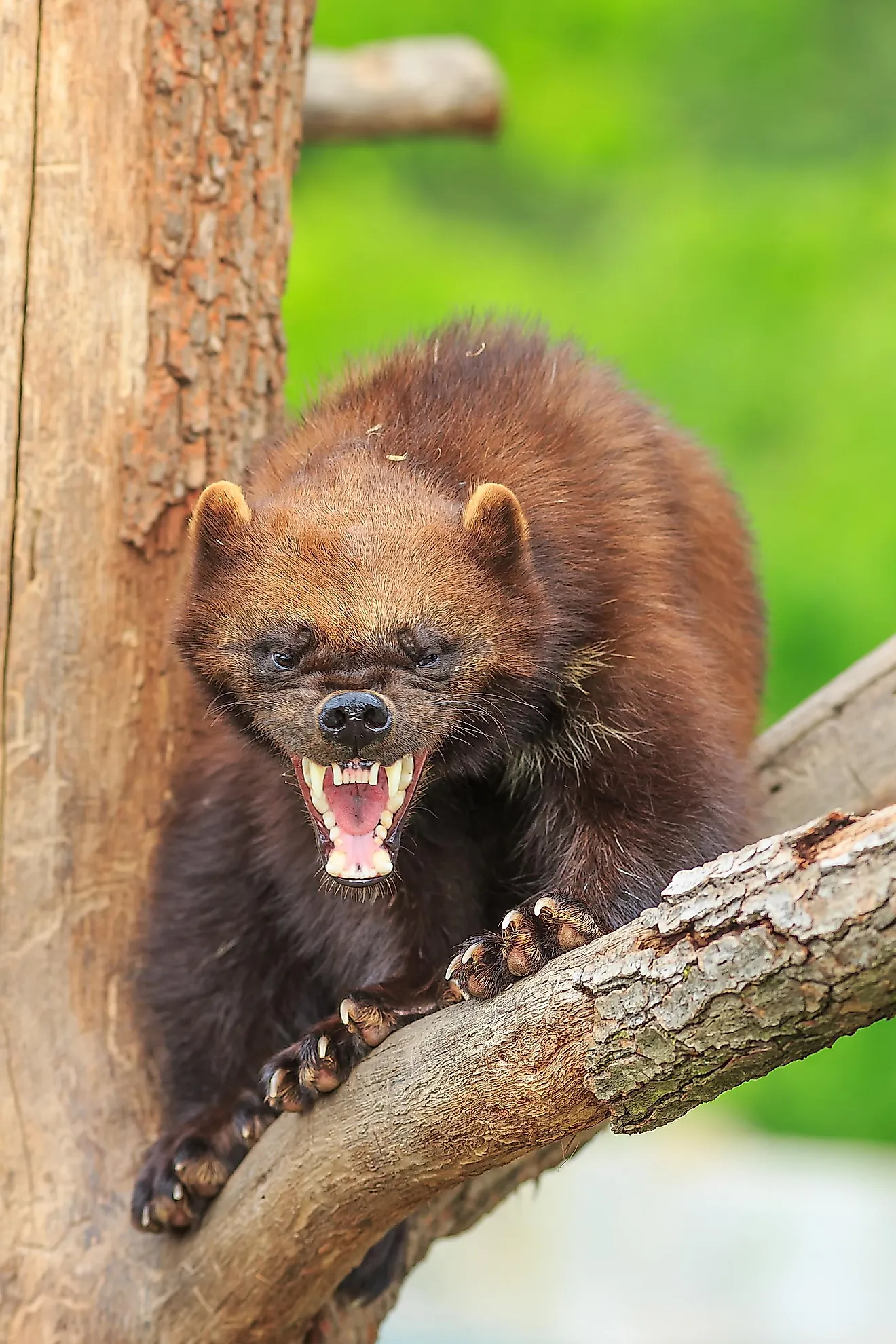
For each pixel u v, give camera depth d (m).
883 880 4.75
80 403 7.79
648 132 21.55
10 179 7.66
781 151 21.72
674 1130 18.81
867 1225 16.53
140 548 7.92
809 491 17.34
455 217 21.88
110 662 7.88
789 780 8.49
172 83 7.94
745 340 18.11
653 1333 14.91
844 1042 18.41
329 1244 6.76
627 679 7.25
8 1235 7.54
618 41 21.69
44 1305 7.44
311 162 21.30
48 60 7.70
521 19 21.53
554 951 6.70
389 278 19.16
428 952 7.77
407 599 6.88
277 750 7.35
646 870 7.09
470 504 7.06
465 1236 16.58
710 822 7.14
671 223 19.23
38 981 7.77
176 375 8.00
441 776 7.50
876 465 17.22
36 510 7.73
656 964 5.22
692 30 21.78
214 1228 7.09
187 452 8.05
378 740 6.73
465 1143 6.04
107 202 7.81
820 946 4.82
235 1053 8.05
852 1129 18.33
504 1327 15.17
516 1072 5.78
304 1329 7.68
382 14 21.30
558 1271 16.02
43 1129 7.66
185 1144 7.60
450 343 8.06
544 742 7.39
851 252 18.36
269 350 8.39
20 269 7.69
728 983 5.03
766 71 21.77
